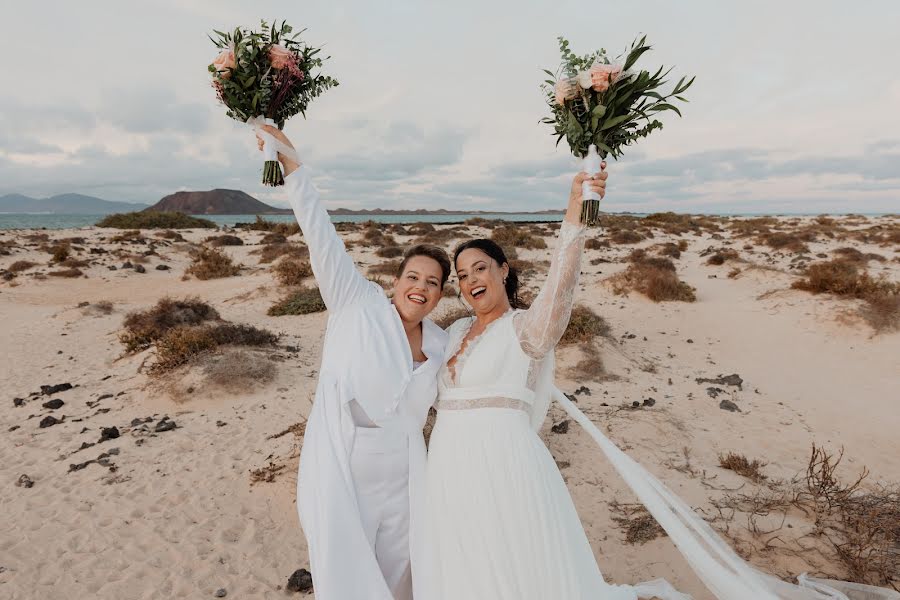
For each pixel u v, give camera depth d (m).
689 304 13.32
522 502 2.14
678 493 4.77
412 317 2.57
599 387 7.79
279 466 5.35
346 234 28.36
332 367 2.47
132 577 3.79
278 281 16.62
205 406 7.18
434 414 5.06
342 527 2.23
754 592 2.55
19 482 5.16
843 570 3.60
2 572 3.83
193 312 11.38
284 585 3.74
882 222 38.44
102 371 8.98
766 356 9.76
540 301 2.24
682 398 7.45
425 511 2.41
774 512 4.41
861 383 8.24
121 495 4.93
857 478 5.33
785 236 23.09
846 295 11.64
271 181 2.40
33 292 15.89
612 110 2.11
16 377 8.68
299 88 2.42
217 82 2.31
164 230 31.28
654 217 43.00
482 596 2.07
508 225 34.88
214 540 4.25
